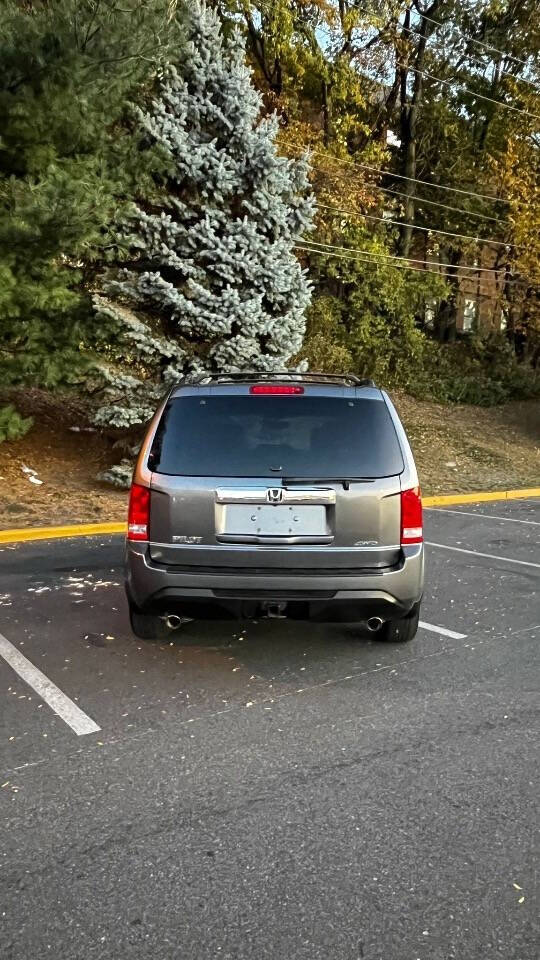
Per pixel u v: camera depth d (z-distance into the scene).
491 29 26.34
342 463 4.61
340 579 4.51
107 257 11.41
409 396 23.75
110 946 2.48
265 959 2.43
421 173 28.02
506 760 3.74
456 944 2.50
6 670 4.88
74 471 12.95
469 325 32.09
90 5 9.66
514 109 24.03
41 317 11.09
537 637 5.68
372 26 22.06
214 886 2.77
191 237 11.49
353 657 5.18
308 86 23.20
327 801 3.35
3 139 10.02
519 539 9.73
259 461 4.61
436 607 6.47
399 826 3.16
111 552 8.46
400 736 3.99
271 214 11.94
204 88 11.72
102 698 4.44
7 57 9.40
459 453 18.34
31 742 3.89
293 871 2.86
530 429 21.72
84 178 10.20
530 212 21.69
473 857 2.95
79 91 10.00
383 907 2.67
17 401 15.95
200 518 4.55
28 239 9.71
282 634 5.63
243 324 11.77
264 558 4.52
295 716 4.22
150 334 11.72
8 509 10.49
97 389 12.78
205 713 4.25
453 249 27.53
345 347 22.77
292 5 21.05
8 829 3.12
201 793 3.41
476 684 4.72
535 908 2.67
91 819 3.20
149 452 4.72
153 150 11.23
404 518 4.61
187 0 11.64
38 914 2.62
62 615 6.05
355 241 21.77
